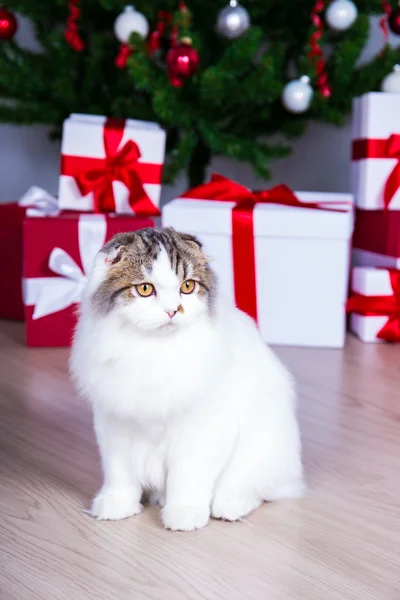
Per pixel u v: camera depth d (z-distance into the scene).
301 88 2.71
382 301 2.51
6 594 1.07
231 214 2.40
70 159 2.49
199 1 2.84
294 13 3.00
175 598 1.07
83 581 1.11
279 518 1.33
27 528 1.28
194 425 1.22
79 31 3.03
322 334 2.48
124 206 2.54
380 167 2.56
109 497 1.32
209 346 1.18
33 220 2.34
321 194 2.71
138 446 1.28
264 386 1.31
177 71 2.52
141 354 1.15
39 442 1.67
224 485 1.33
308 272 2.44
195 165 3.27
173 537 1.25
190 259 1.18
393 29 2.72
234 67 2.68
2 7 2.80
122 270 1.15
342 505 1.38
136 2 2.72
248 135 3.14
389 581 1.12
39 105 2.94
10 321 2.77
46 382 2.08
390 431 1.76
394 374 2.21
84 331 1.21
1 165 3.74
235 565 1.16
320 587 1.10
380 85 2.86
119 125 2.52
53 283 2.39
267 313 2.48
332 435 1.73
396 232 2.53
